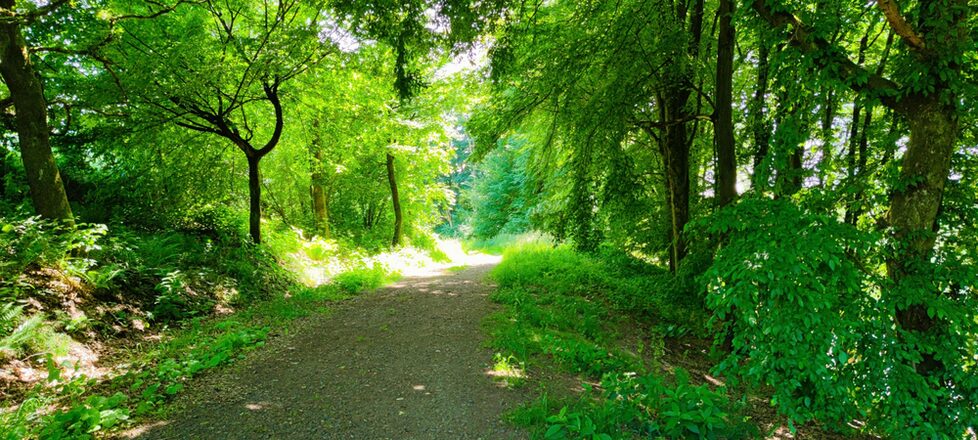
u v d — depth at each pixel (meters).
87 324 5.08
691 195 11.45
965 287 3.73
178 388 4.13
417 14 6.25
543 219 12.33
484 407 4.06
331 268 11.26
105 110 8.27
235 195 12.34
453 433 3.60
